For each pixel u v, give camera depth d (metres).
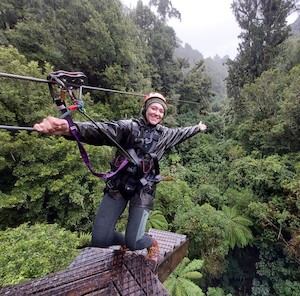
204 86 23.50
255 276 11.50
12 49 8.46
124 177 1.49
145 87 16.88
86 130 1.21
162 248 2.49
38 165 7.82
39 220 8.14
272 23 18.67
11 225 7.93
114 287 1.48
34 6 13.42
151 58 22.23
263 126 13.77
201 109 23.20
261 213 10.23
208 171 16.47
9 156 7.90
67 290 1.43
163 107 1.56
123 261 1.75
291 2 17.72
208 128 20.75
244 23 19.72
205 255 9.36
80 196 7.99
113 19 14.66
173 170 15.64
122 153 1.40
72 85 1.18
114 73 14.58
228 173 14.16
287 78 13.04
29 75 8.27
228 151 16.84
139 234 1.57
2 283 3.86
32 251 4.57
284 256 10.77
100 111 13.31
